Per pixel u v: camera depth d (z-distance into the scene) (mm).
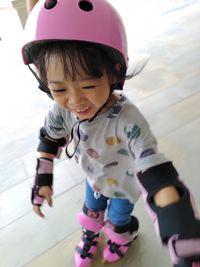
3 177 1351
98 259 980
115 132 609
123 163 676
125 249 956
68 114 658
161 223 419
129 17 2910
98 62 471
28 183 1298
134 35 2520
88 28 465
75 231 1071
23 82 2148
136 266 947
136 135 579
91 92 493
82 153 695
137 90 1782
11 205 1205
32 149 1498
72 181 1257
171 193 454
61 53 462
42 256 1015
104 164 685
